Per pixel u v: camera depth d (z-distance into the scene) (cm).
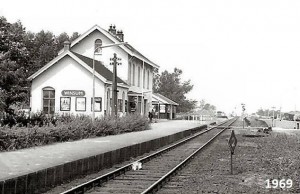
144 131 3634
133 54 4894
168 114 7781
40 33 7912
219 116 12188
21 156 1558
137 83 5444
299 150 2422
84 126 2623
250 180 1373
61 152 1716
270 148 2566
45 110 4272
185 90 10194
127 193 1156
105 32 4822
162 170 1645
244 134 3997
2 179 1013
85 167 1467
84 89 4209
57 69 4256
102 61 4900
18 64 3569
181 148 2680
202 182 1341
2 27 3706
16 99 3147
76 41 4859
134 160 2002
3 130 1797
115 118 3381
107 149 1878
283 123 6669
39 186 1154
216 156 2172
